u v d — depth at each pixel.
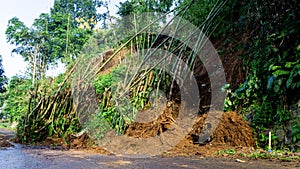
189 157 2.56
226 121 3.37
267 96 3.29
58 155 2.72
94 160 2.42
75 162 2.30
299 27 3.34
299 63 3.04
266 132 3.11
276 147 2.94
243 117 3.39
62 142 3.90
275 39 3.53
